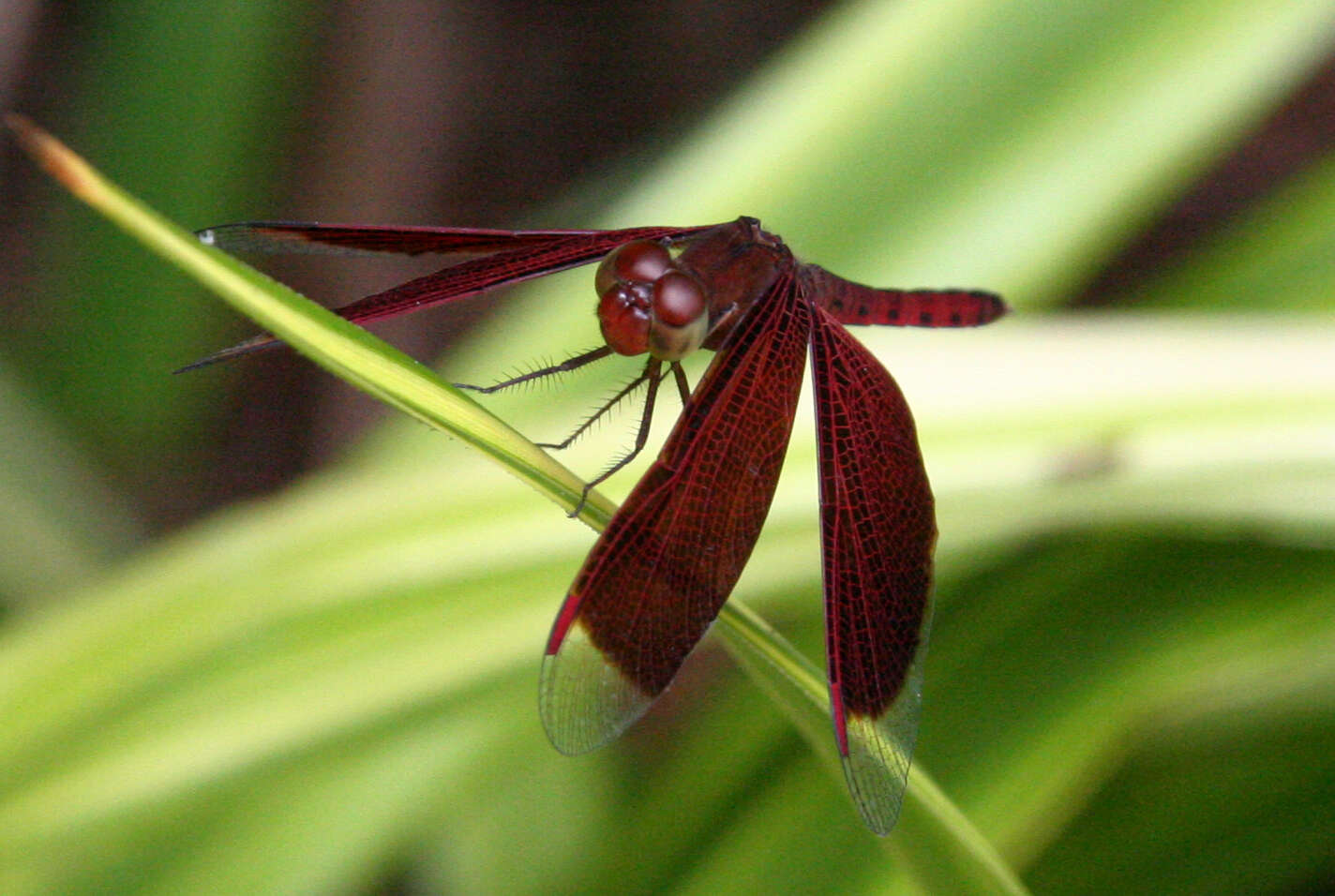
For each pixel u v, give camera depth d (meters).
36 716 0.28
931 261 0.30
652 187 0.30
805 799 0.29
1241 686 0.29
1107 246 0.30
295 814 0.28
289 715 0.28
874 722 0.27
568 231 0.28
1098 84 0.30
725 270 0.28
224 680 0.28
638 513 0.27
